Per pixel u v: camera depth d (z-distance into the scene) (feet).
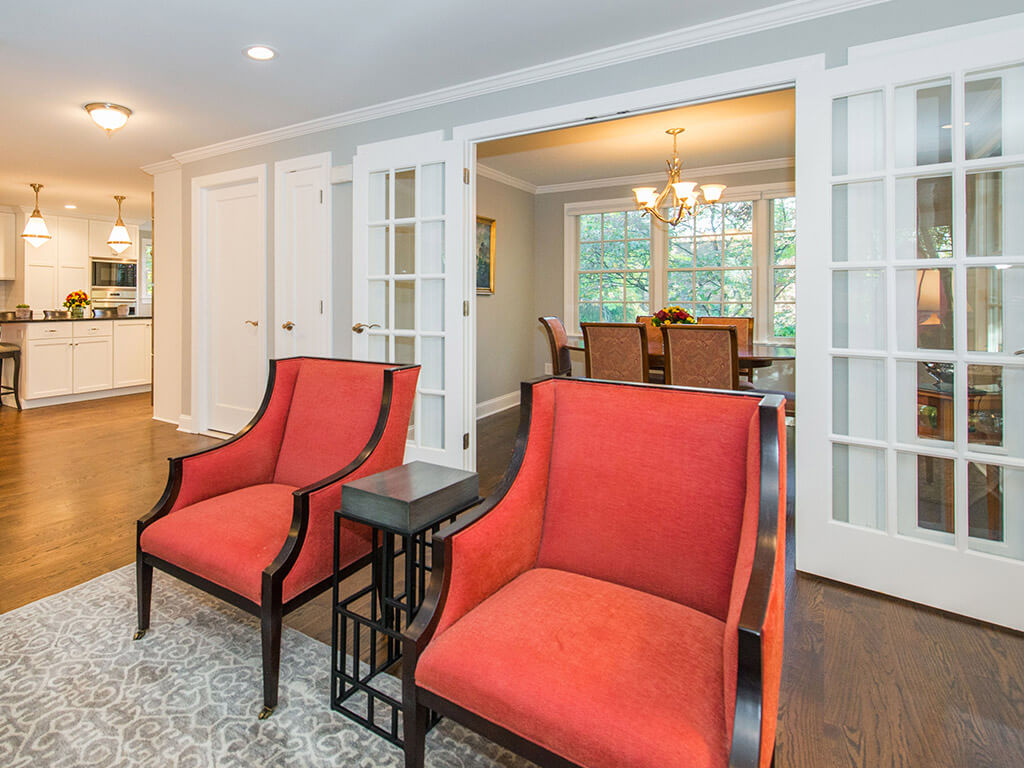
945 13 6.88
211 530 5.54
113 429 16.15
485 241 18.29
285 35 8.83
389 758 4.52
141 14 8.23
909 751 4.62
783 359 13.29
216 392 15.53
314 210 13.15
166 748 4.57
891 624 6.57
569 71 9.66
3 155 15.66
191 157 15.25
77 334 20.43
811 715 5.05
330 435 6.56
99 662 5.67
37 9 8.10
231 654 5.85
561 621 3.80
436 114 11.24
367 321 12.19
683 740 2.85
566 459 4.80
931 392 6.97
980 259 6.52
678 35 8.57
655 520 4.30
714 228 18.53
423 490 4.80
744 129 14.02
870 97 7.19
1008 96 6.42
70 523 9.27
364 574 7.72
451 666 3.52
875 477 7.41
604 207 19.97
